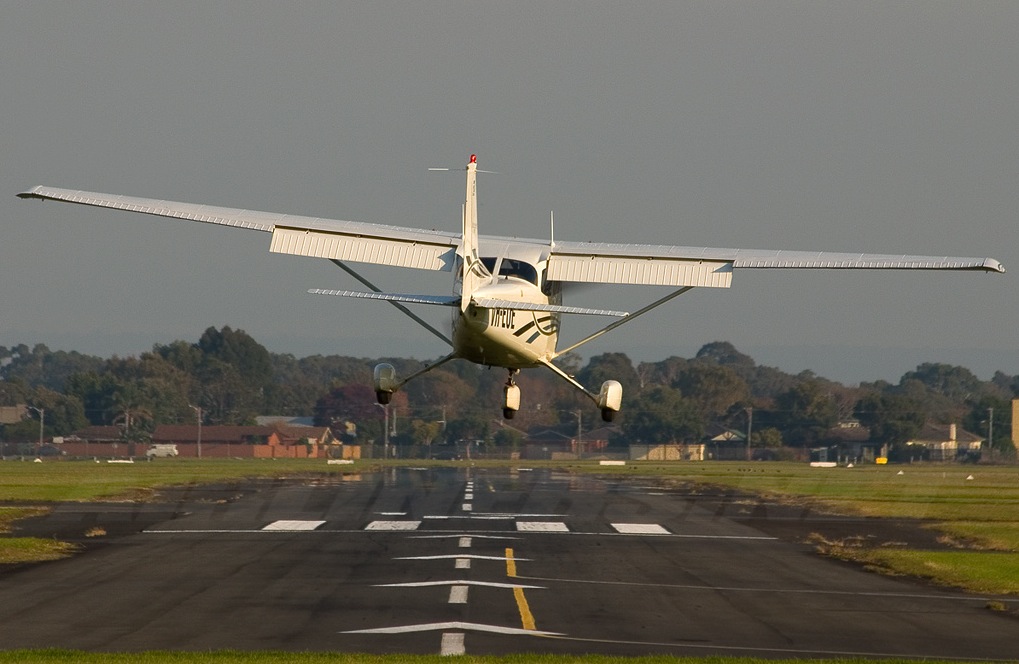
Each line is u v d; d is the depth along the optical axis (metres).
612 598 66.44
